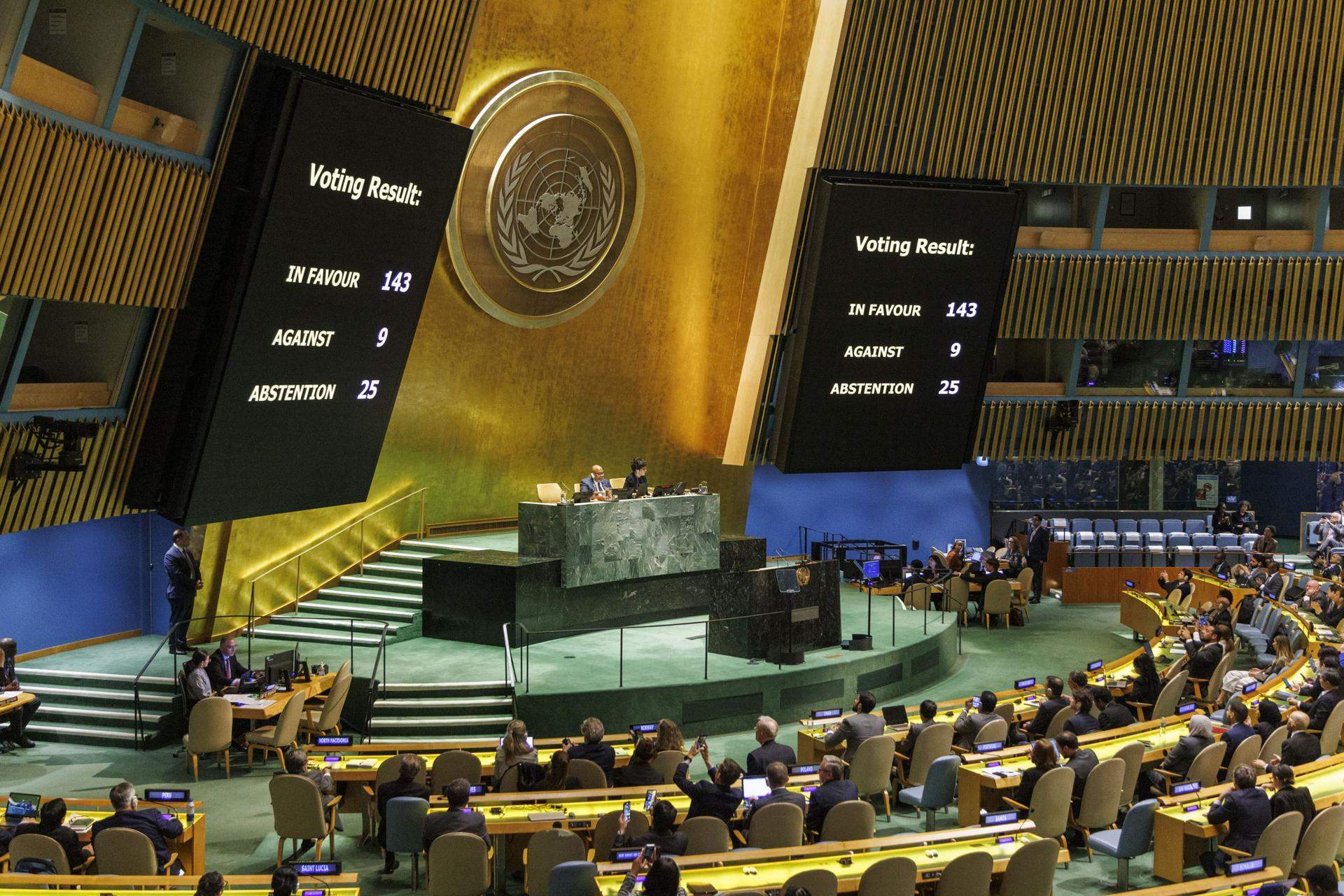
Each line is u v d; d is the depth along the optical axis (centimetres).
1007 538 2655
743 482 2441
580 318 2112
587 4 1953
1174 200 2469
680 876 841
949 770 1117
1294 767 1080
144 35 1408
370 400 1672
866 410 2114
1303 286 2389
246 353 1446
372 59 1521
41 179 1188
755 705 1577
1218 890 808
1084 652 2050
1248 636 1908
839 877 850
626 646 1742
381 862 1089
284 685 1422
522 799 1002
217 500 1513
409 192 1554
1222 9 2119
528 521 1777
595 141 2036
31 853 880
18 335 1271
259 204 1384
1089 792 1060
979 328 2122
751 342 2198
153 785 1300
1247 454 2534
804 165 2089
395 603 1816
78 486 1420
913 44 2050
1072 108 2158
